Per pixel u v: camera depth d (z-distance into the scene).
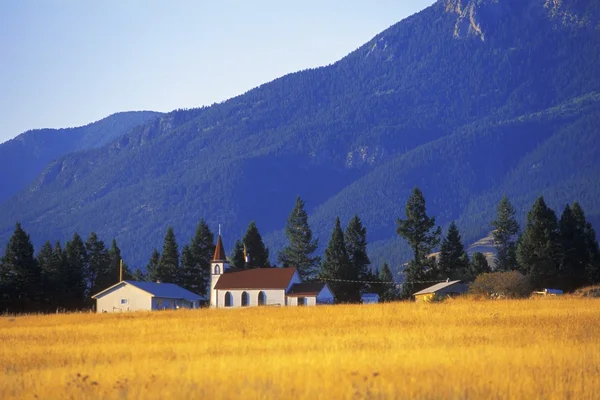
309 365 45.16
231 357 49.62
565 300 101.69
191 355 52.25
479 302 100.75
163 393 38.72
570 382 39.81
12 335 72.19
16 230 164.62
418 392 37.66
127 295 159.12
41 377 44.84
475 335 59.47
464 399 36.72
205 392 38.47
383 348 53.03
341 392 37.81
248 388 38.78
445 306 93.31
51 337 69.56
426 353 49.41
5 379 44.25
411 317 78.75
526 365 44.34
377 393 37.53
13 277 162.62
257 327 74.38
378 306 101.94
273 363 46.12
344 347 54.12
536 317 73.31
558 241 166.12
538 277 164.38
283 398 37.22
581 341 54.84
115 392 39.41
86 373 45.88
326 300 164.62
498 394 37.44
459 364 44.84
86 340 66.31
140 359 51.47
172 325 80.81
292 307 115.06
